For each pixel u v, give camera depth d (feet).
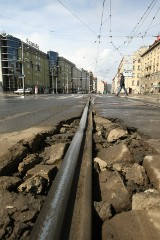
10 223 5.77
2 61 233.35
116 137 14.74
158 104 56.03
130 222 5.91
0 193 7.16
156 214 6.09
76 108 40.86
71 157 10.07
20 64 246.47
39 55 294.05
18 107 42.65
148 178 8.89
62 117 26.32
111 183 8.13
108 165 10.05
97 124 21.88
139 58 272.51
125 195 7.27
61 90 369.30
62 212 5.86
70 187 7.26
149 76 209.26
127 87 276.82
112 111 36.11
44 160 10.85
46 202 6.44
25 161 9.96
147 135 16.66
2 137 14.05
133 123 22.81
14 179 8.29
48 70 330.54
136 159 11.06
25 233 5.49
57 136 15.83
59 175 8.22
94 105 51.13
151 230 5.62
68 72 402.52
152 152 12.08
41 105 48.91
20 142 12.32
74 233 5.43
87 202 6.40
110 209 6.39
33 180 7.92
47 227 5.30
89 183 7.61
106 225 5.90
